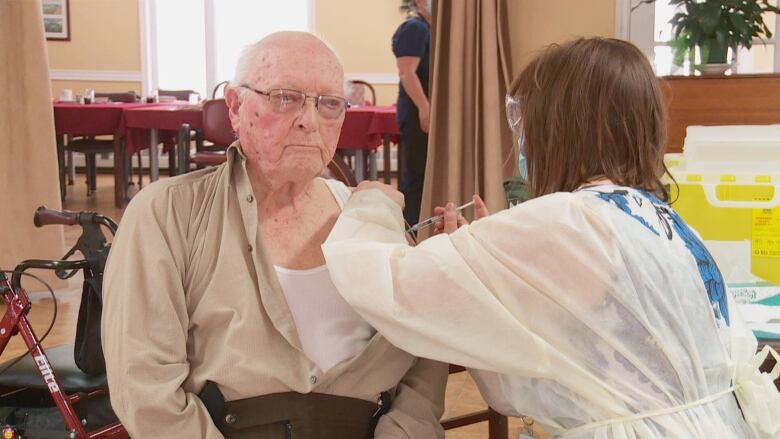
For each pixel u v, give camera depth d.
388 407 1.59
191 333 1.52
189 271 1.51
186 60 10.46
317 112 1.52
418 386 1.62
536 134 1.37
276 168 1.52
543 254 1.24
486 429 2.94
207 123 6.44
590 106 1.32
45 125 4.46
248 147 1.54
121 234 1.50
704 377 1.26
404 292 1.28
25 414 2.33
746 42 3.30
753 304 1.64
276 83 1.50
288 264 1.56
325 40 1.60
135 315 1.44
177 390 1.43
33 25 4.39
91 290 2.20
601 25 3.99
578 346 1.25
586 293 1.22
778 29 3.83
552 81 1.35
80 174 10.58
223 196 1.54
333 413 1.51
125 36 10.44
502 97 4.04
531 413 1.33
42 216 2.27
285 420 1.48
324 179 1.71
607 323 1.22
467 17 3.96
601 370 1.24
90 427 2.28
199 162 6.83
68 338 3.84
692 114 3.12
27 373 2.28
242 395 1.48
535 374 1.25
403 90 4.86
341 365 1.51
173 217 1.51
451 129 4.01
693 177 1.67
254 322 1.48
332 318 1.55
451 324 1.26
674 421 1.22
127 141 7.30
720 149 1.70
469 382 3.39
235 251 1.50
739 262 1.65
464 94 4.03
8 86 4.39
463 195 4.09
